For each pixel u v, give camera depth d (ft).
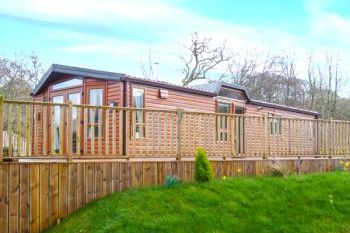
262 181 37.52
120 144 34.94
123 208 30.53
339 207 33.17
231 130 41.60
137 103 44.42
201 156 36.55
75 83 47.26
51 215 30.96
